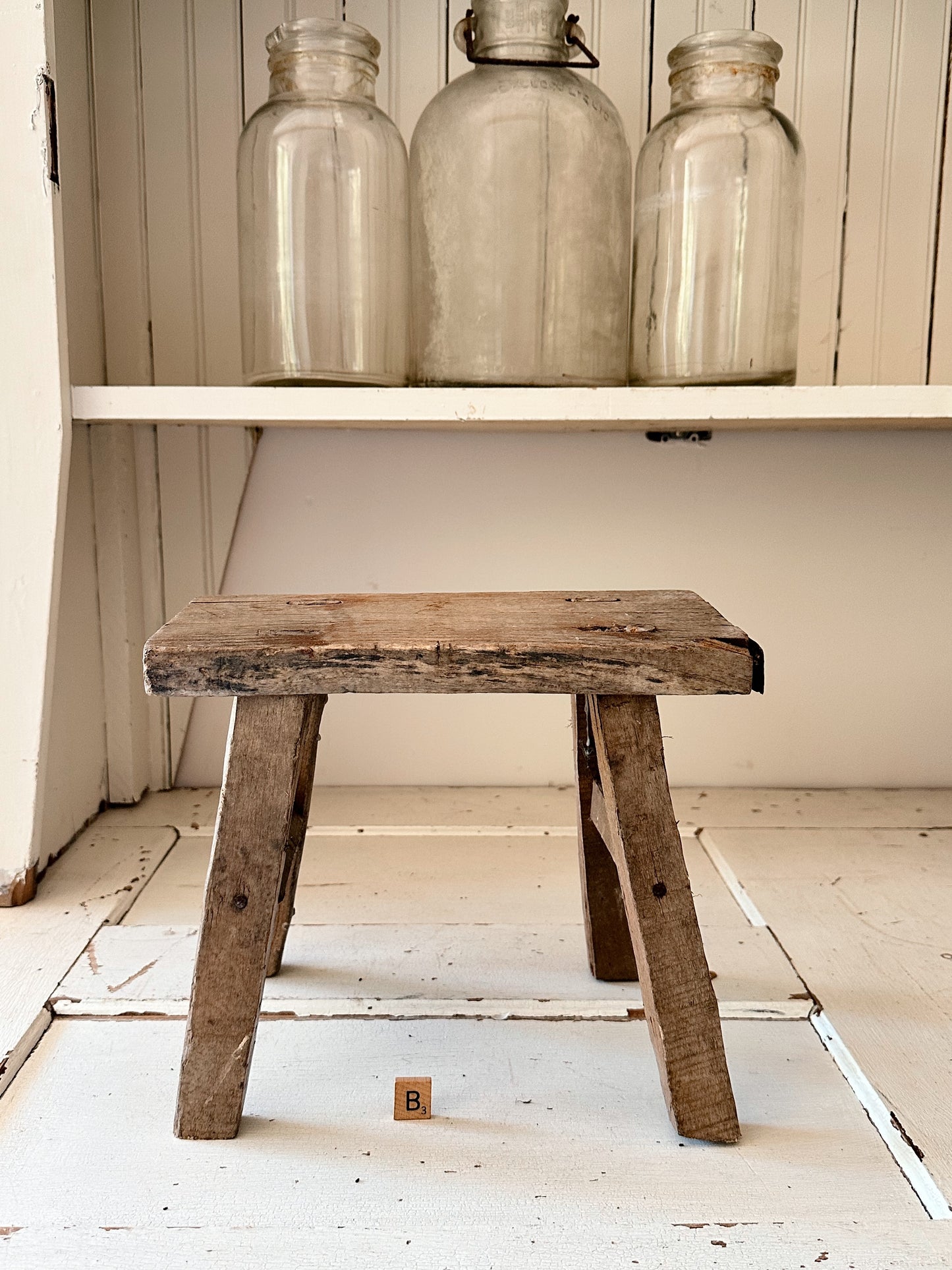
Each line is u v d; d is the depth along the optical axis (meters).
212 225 1.13
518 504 1.21
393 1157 0.60
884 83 1.11
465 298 0.98
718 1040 0.61
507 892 0.98
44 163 0.86
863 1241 0.53
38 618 0.91
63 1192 0.57
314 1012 0.76
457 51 1.12
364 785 1.27
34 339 0.88
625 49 1.11
